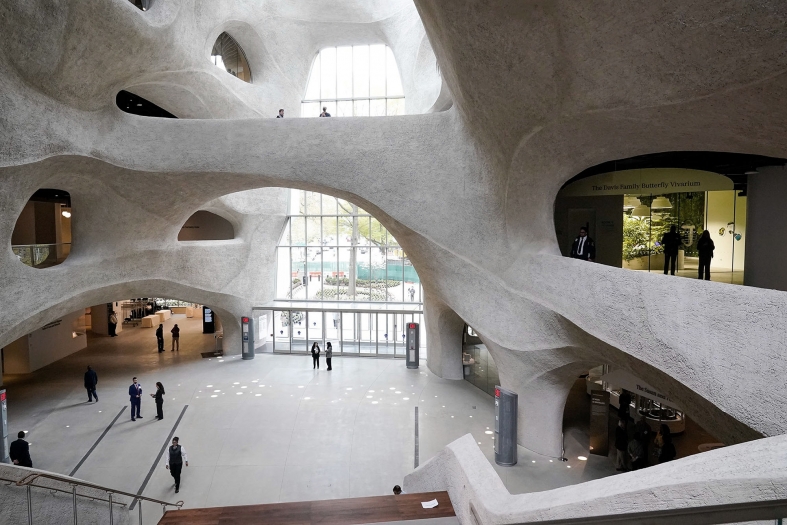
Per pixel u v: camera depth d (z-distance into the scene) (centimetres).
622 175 1442
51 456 1280
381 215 1523
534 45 862
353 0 2541
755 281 1166
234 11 2094
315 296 2716
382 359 2206
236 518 661
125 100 2330
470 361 1881
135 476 1190
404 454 1298
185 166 1473
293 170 1476
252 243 2312
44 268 1462
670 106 777
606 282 895
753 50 608
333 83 2816
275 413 1561
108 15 1166
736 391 580
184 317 3191
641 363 820
